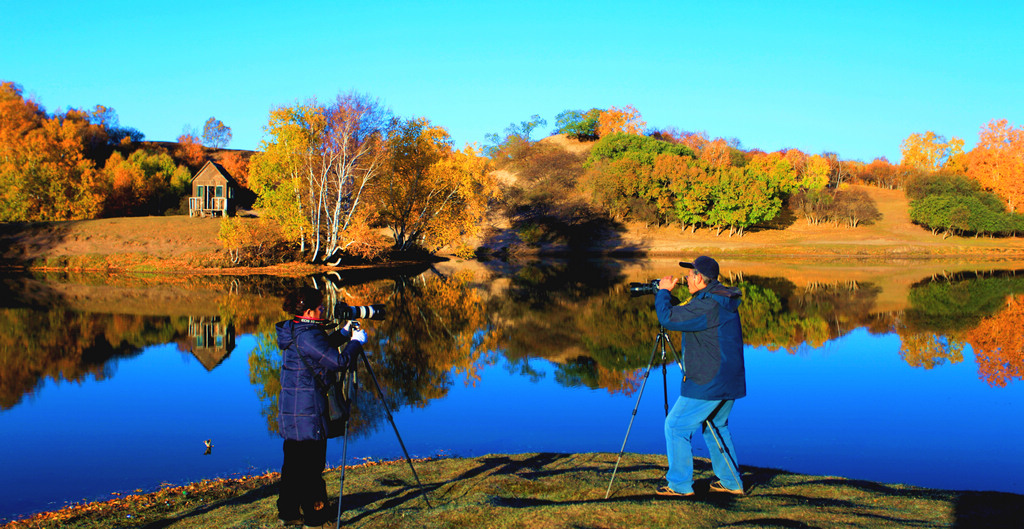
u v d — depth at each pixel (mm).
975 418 9477
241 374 12438
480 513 4582
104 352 14539
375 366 13172
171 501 5965
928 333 17484
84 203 49875
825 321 19766
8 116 77250
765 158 88500
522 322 19469
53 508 6109
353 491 5512
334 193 37625
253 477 6828
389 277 33781
